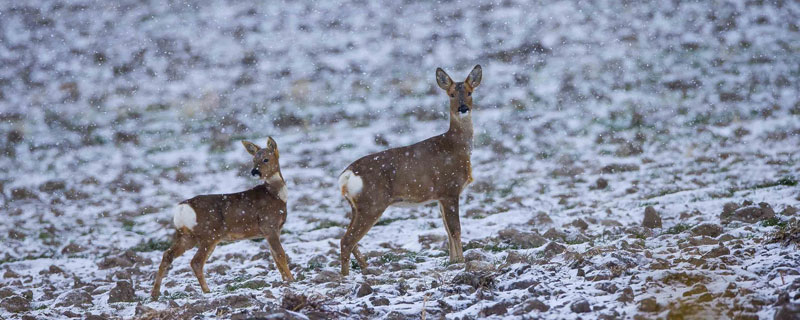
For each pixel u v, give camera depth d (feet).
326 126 80.89
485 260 32.14
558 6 115.44
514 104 84.53
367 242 40.88
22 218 55.57
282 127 81.35
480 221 43.75
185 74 98.78
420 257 35.17
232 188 61.82
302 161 68.49
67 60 103.04
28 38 108.47
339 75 97.81
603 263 25.26
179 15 117.19
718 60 94.48
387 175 32.30
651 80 89.20
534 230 38.96
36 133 81.35
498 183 57.00
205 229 31.19
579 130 73.67
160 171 67.82
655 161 60.39
